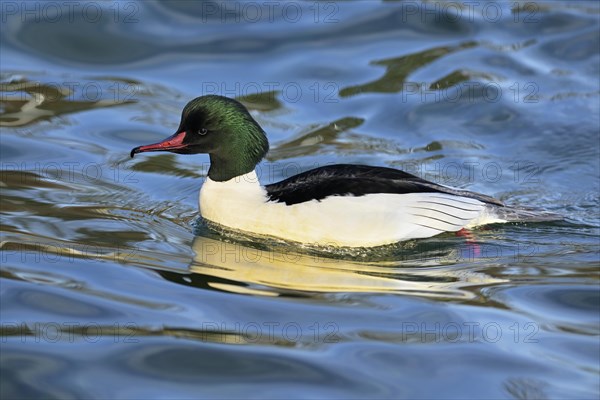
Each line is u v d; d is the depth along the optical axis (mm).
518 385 9516
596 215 13688
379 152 15641
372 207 12492
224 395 9305
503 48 18938
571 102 17031
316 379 9570
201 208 13281
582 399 9305
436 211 12695
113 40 18891
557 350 10164
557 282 11633
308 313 10789
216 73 18078
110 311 10703
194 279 11570
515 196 14227
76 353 9875
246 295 11188
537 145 15797
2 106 16719
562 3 20391
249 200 12922
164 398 9211
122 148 15742
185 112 12922
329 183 12773
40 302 10844
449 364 9852
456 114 16812
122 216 13492
